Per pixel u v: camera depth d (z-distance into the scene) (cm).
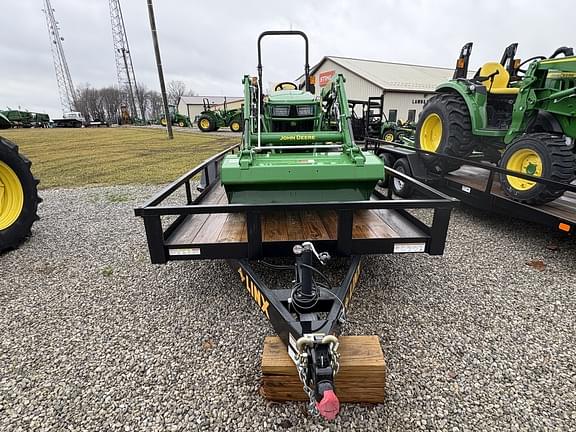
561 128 364
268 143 321
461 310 243
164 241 230
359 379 163
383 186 582
